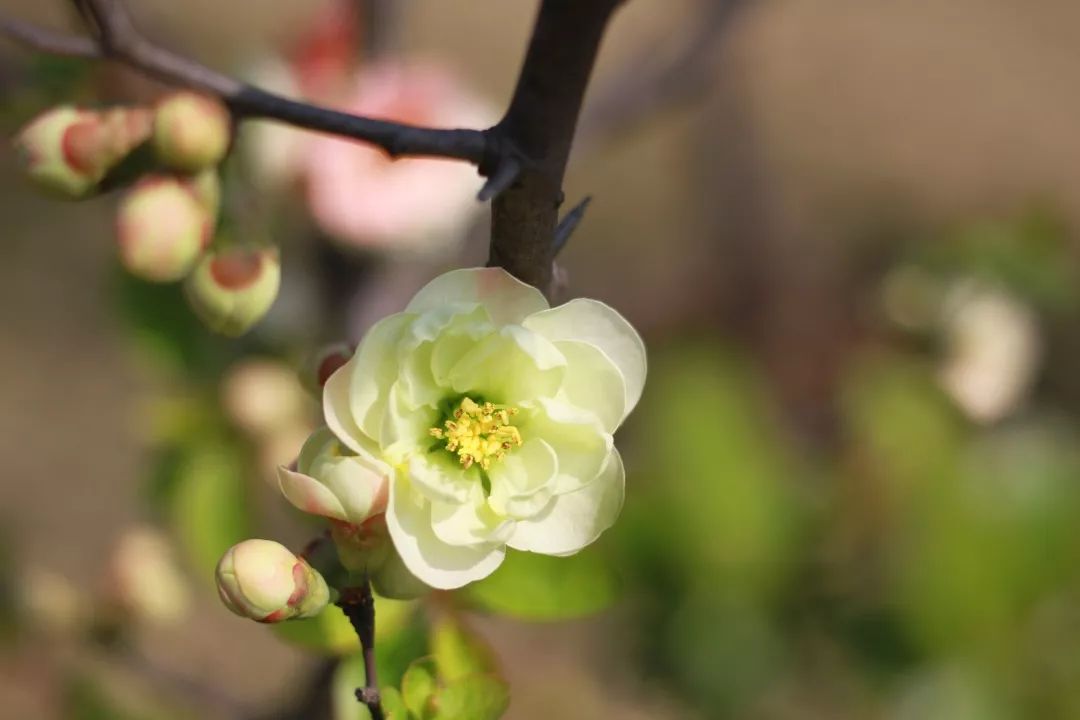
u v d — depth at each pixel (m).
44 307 1.14
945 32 1.45
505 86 1.30
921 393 0.65
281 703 0.55
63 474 1.06
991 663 0.62
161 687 0.56
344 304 0.58
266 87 0.57
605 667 0.97
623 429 0.73
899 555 0.64
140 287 0.56
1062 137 1.36
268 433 0.53
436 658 0.43
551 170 0.41
